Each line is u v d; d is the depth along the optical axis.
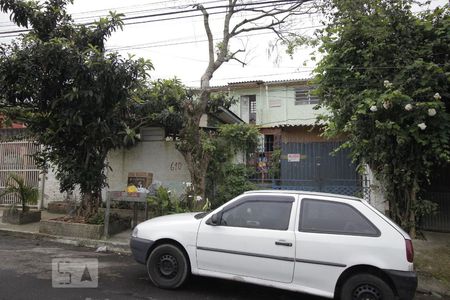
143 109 11.05
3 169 13.26
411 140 7.91
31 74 8.48
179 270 5.52
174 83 11.94
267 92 22.61
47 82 8.76
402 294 4.48
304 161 11.07
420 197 8.94
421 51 8.16
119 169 12.45
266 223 5.21
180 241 5.52
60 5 9.68
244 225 5.30
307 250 4.88
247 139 12.10
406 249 4.60
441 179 9.87
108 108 9.42
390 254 4.60
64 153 9.73
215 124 15.70
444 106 7.87
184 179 11.74
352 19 8.73
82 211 9.80
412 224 8.25
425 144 7.61
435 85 7.86
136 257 5.77
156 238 5.65
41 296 5.04
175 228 5.62
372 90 8.09
